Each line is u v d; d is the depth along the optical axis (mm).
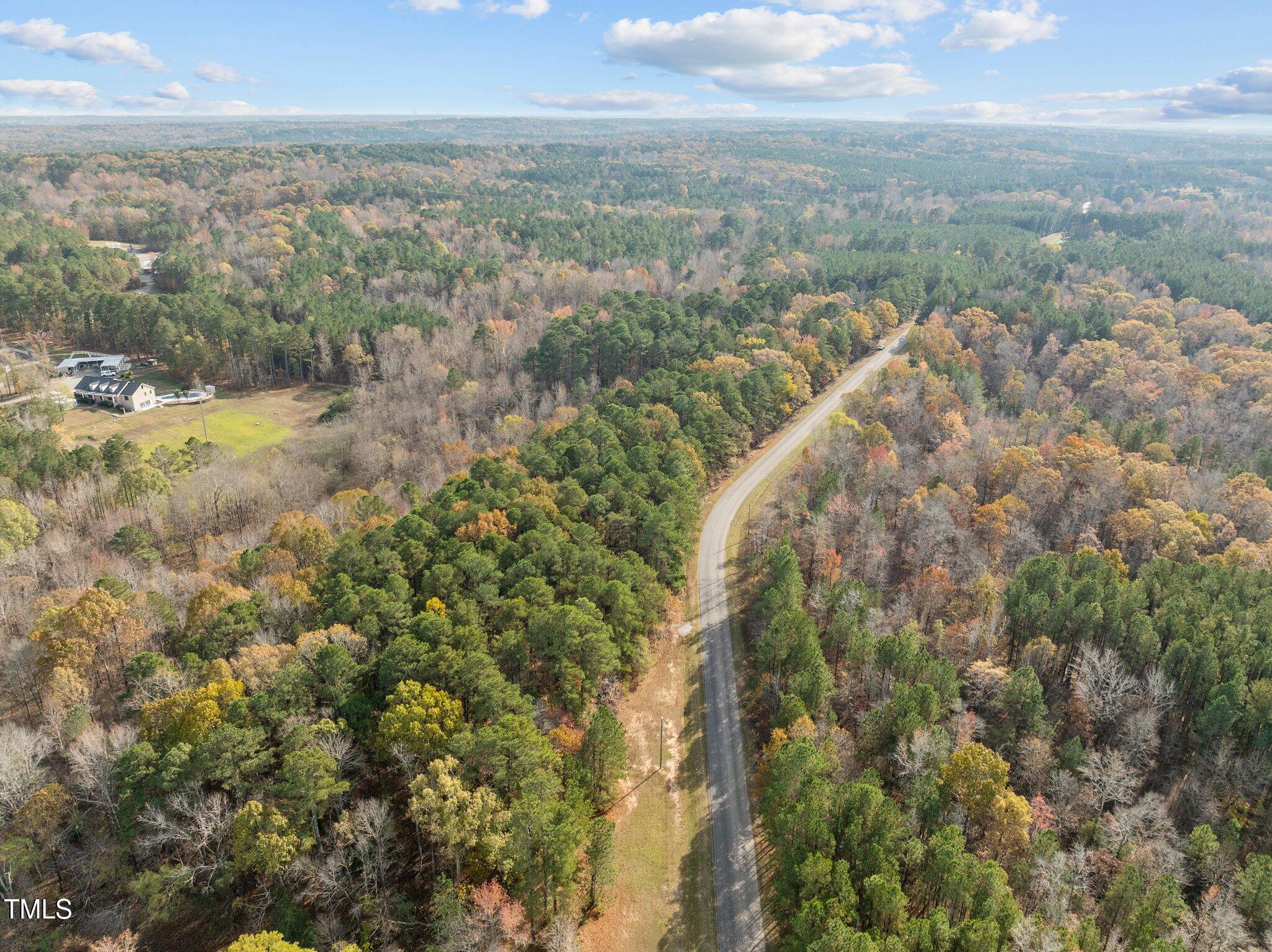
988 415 159500
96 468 141750
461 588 90438
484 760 67938
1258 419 151125
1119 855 69562
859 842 63906
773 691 91938
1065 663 95125
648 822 79312
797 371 178500
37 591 107562
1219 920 60250
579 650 83000
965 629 95562
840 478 128875
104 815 72500
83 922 65312
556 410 165000
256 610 87188
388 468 158250
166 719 72062
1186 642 85250
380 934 62938
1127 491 124938
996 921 55188
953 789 70875
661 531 107812
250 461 165000
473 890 64625
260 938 52938
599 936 67438
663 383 157875
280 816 61688
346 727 71750
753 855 76375
